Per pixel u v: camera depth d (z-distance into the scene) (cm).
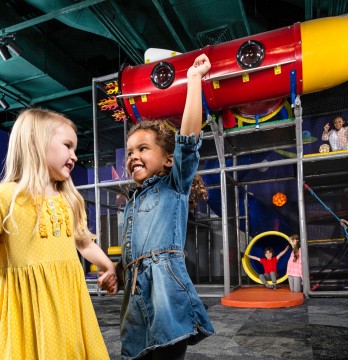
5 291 129
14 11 666
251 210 757
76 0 600
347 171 583
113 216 746
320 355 250
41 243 133
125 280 151
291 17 777
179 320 132
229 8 600
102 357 141
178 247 143
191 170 142
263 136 564
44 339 124
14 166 141
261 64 463
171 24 620
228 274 523
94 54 891
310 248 712
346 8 611
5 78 799
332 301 455
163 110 527
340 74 462
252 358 250
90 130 1145
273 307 425
